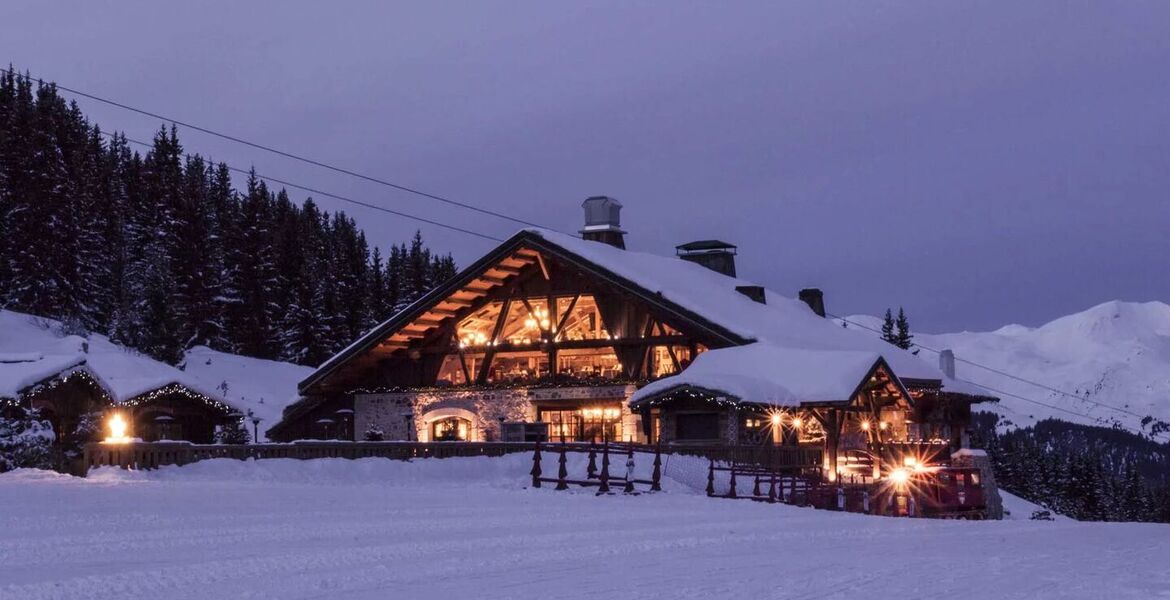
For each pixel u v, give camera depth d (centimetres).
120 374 4422
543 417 4800
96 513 2141
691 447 3638
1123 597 1256
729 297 5203
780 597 1238
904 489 3712
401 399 5012
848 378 3997
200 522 2027
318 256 10638
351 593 1249
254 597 1216
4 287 8025
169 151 10294
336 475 3278
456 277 4725
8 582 1320
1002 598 1245
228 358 8925
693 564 1541
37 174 8188
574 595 1245
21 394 3566
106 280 8556
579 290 4769
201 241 9306
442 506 2516
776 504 3000
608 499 2880
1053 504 8025
